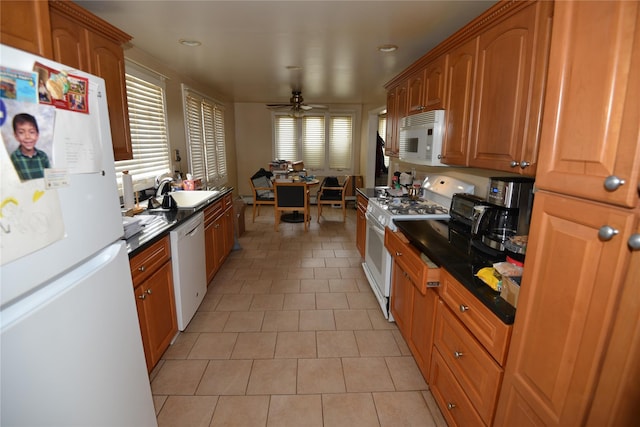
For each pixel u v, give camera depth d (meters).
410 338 2.02
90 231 1.02
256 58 3.03
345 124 6.91
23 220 0.75
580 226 0.79
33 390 0.79
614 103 0.69
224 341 2.26
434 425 1.61
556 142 0.85
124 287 1.20
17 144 0.74
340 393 1.81
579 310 0.79
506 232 1.70
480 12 1.92
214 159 5.26
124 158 2.02
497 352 1.12
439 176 2.83
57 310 0.85
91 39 1.68
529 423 0.98
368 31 2.27
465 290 1.34
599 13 0.71
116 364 1.14
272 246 4.32
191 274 2.41
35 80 0.78
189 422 1.61
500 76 1.47
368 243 3.17
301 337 2.31
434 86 2.21
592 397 0.78
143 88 2.97
